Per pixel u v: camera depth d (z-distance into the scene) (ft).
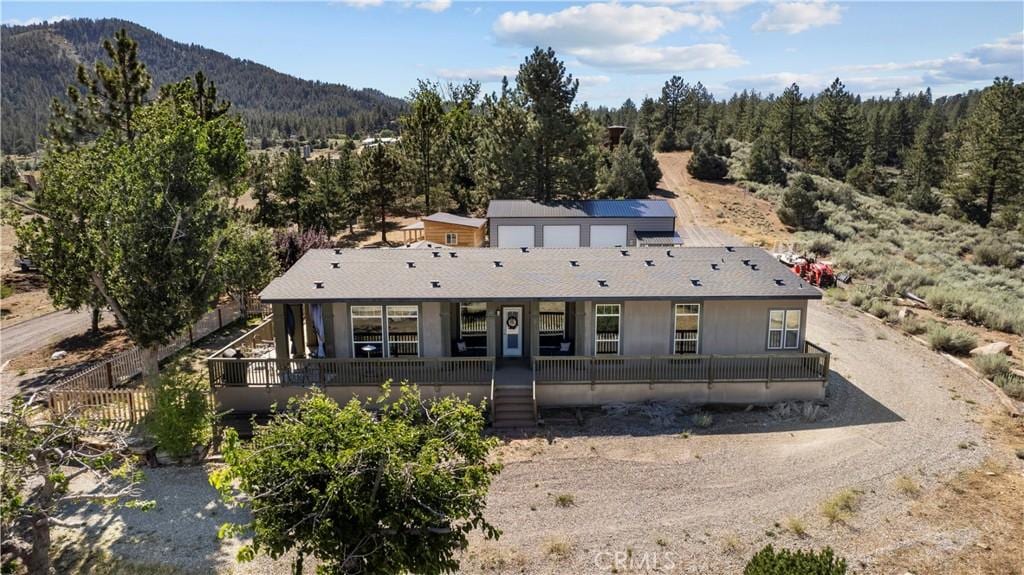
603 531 45.57
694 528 45.85
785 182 220.64
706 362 66.74
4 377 74.18
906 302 102.22
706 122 354.33
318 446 30.19
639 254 76.13
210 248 67.00
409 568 30.37
